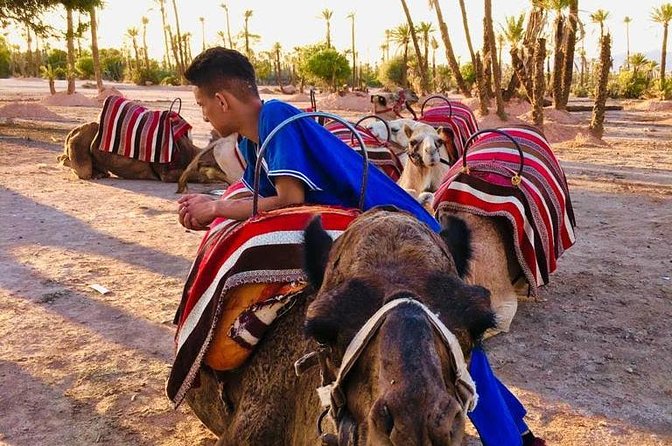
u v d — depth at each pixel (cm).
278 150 321
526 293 753
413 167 908
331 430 252
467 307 217
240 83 339
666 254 955
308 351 290
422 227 245
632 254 957
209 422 392
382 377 189
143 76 8581
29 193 1405
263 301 315
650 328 701
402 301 206
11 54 11438
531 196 655
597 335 684
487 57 3559
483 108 3222
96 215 1209
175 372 338
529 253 652
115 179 1603
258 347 324
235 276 315
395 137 1027
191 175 1552
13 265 903
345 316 214
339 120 319
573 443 497
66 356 632
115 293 800
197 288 331
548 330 695
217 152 949
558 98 3609
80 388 574
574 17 3519
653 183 1521
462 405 207
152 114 1580
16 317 723
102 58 10731
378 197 333
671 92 5762
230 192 384
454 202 648
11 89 6391
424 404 181
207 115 348
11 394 562
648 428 519
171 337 677
